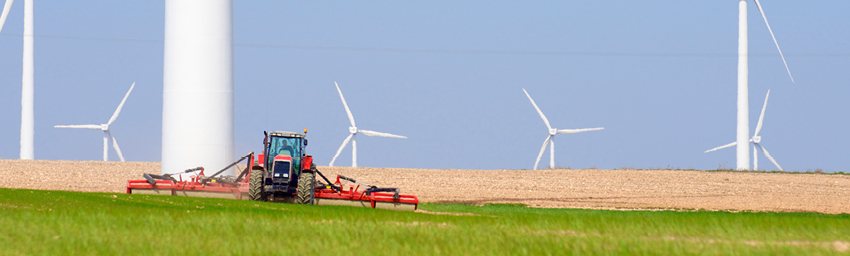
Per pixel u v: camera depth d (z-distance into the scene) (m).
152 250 25.92
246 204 54.12
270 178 63.41
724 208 72.88
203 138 79.69
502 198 81.56
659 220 38.25
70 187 77.88
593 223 36.12
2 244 26.58
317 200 64.19
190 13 79.94
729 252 27.20
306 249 26.70
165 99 80.94
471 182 99.38
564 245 28.42
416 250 27.03
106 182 84.94
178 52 80.00
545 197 83.38
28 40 133.88
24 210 37.94
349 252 26.36
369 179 100.81
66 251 25.50
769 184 102.75
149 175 65.44
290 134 65.25
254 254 25.62
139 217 35.06
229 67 81.62
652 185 98.94
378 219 38.66
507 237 30.64
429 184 96.19
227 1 81.62
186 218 35.41
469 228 33.94
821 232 33.94
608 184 99.38
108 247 26.33
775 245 28.94
